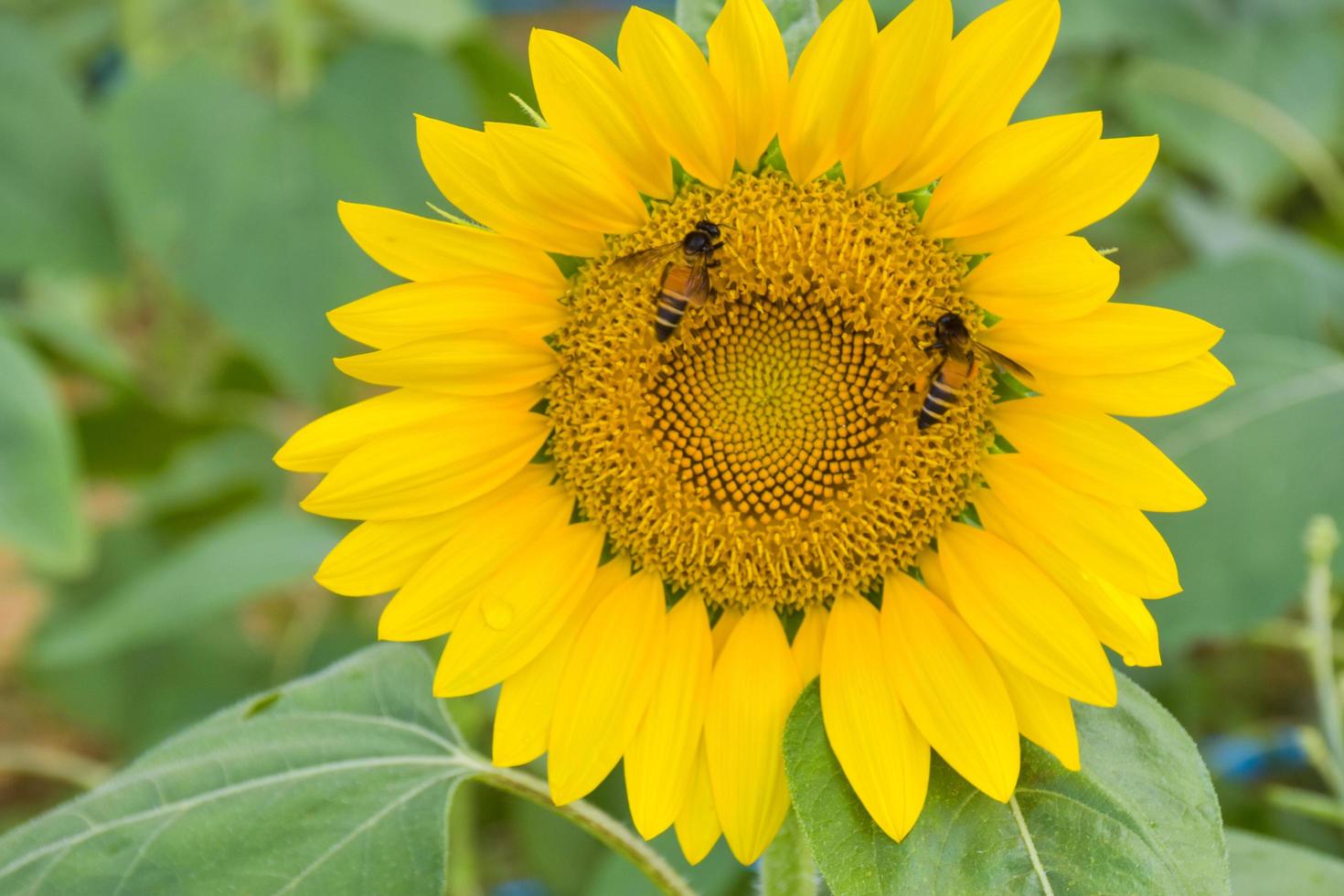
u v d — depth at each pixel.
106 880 0.51
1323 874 0.54
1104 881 0.50
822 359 0.54
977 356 0.52
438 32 0.92
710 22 0.53
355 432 0.52
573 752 0.52
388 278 0.68
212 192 0.68
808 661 0.52
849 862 0.50
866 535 0.53
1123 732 0.51
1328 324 0.69
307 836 0.52
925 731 0.51
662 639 0.53
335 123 0.68
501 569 0.52
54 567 0.64
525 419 0.53
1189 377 0.51
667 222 0.53
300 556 0.69
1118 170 0.50
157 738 0.78
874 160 0.52
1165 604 0.62
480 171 0.51
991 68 0.51
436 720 0.54
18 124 0.72
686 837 0.52
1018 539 0.52
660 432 0.54
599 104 0.51
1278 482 0.62
